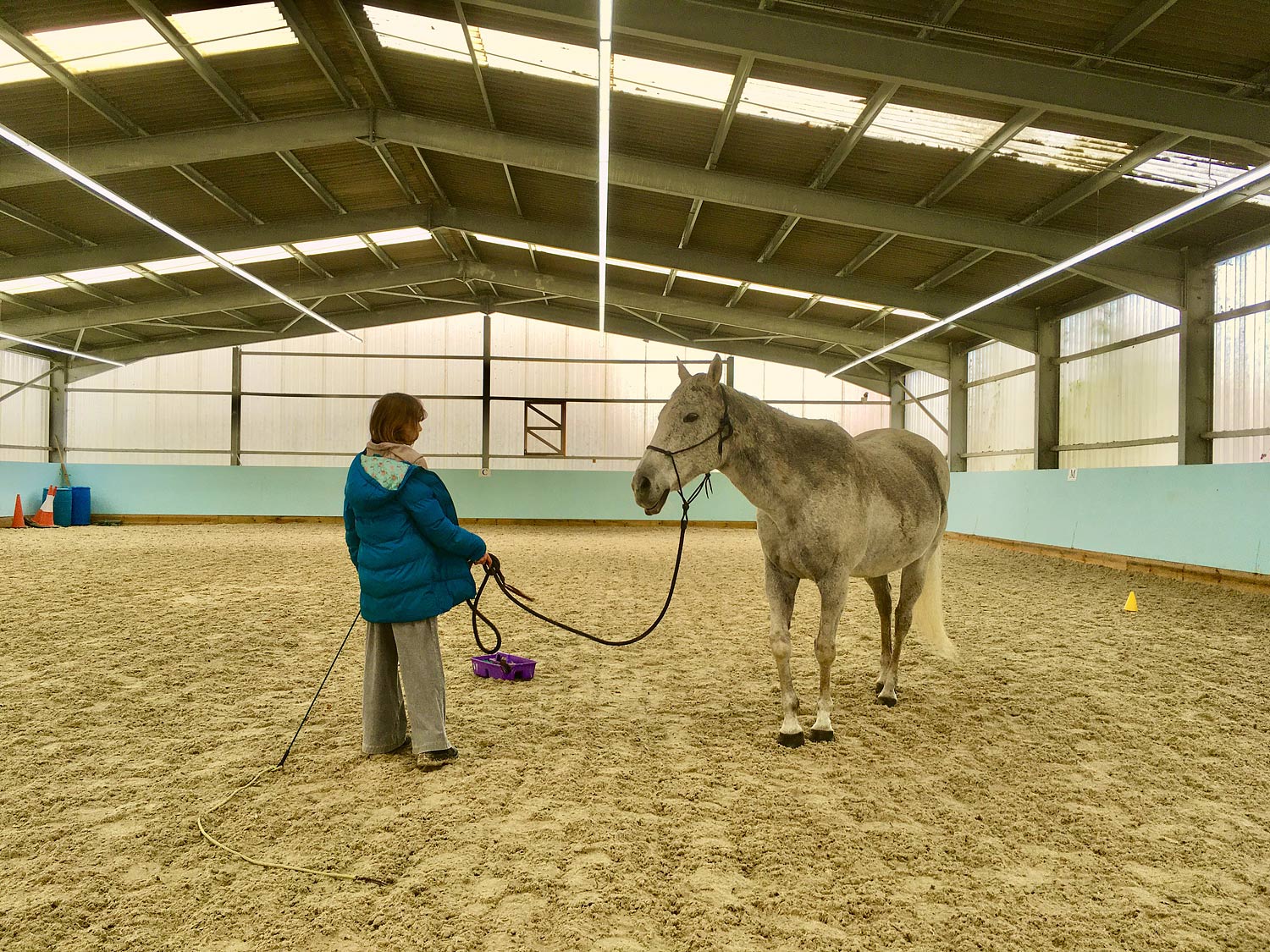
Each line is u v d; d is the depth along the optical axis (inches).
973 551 528.1
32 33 280.7
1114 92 243.0
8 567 376.5
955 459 662.5
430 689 120.7
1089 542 452.4
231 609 261.7
